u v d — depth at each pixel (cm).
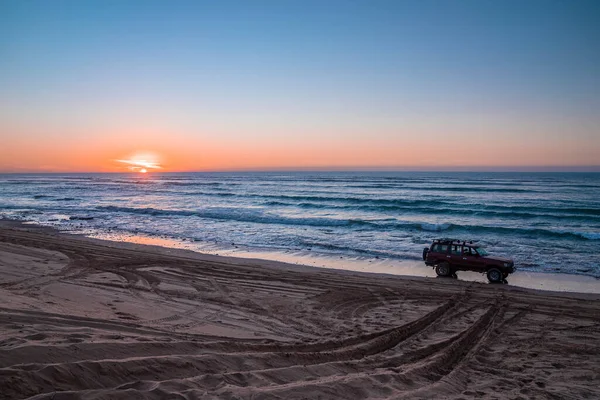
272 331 1116
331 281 1798
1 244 2270
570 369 948
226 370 651
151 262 2022
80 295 1322
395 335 1138
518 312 1438
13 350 531
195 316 1211
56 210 4816
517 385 834
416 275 2036
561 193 7488
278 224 3750
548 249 2722
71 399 456
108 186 10825
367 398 645
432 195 7125
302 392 603
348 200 5916
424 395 707
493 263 1923
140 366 577
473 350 1074
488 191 8131
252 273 1884
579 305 1528
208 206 5291
